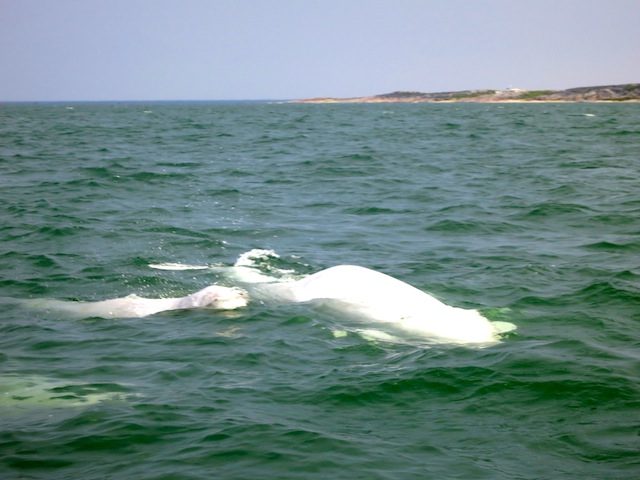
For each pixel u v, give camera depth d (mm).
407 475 6312
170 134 49688
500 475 6312
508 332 10359
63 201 20562
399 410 7789
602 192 21969
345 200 21391
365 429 7297
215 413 7621
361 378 8641
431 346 9820
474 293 12391
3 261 14406
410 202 21000
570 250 15266
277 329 10602
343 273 12164
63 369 9086
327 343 10000
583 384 8297
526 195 21750
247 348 9789
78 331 10664
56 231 16781
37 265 14188
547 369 8773
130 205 20219
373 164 29859
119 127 59438
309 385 8461
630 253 14883
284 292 12328
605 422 7379
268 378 8695
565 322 10789
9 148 36000
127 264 14289
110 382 8617
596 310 11320
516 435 7145
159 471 6379
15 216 18359
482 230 17391
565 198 21094
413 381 8531
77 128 57125
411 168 28531
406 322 10766
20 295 12438
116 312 11469
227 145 39688
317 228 17641
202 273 13680
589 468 6426
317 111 116562
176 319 11156
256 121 73375
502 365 8945
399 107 142125
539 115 79938
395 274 13570
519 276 13312
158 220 18219
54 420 7527
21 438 7105
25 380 8703
